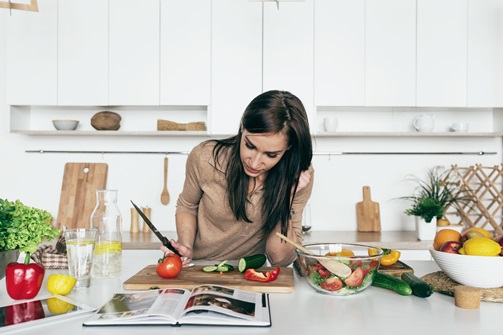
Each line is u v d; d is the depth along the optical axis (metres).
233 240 1.71
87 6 2.90
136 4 2.90
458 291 1.06
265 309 1.02
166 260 1.30
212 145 1.60
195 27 2.89
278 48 2.88
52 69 2.90
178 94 2.89
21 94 2.90
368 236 2.94
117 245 1.35
